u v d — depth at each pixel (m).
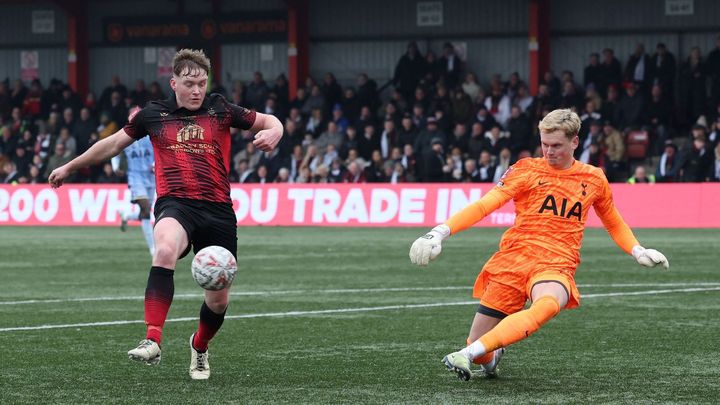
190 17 47.75
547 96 36.97
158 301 8.80
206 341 9.62
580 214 8.92
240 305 15.15
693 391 9.02
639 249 8.96
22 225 34.78
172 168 9.27
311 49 46.53
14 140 42.50
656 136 35.94
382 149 37.31
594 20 42.16
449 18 44.50
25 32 50.78
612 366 10.22
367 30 45.66
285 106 41.78
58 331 12.77
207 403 8.59
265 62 47.28
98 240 28.38
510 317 8.52
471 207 8.75
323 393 8.98
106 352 11.20
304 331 12.65
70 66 49.03
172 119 9.34
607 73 38.03
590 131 35.03
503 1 43.56
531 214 8.95
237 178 38.47
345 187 32.62
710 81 37.38
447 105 38.06
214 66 47.75
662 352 11.01
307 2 46.16
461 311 14.43
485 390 9.08
